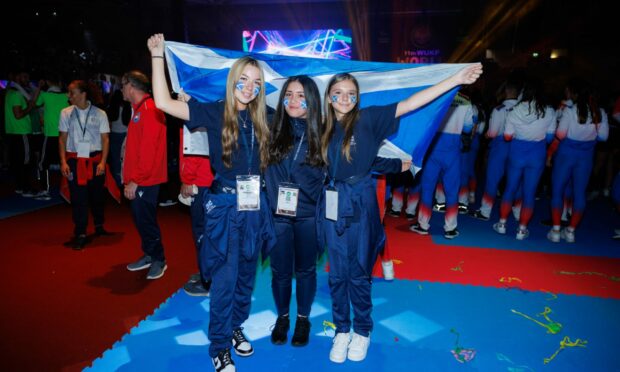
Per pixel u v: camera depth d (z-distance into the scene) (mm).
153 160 3453
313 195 2520
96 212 4957
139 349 2740
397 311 3254
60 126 4398
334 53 16250
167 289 3613
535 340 2881
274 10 16484
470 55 14922
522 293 3588
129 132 3500
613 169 7781
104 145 4547
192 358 2662
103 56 15672
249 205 2350
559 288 3707
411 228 5422
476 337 2908
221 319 2422
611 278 3947
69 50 15680
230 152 2311
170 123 7469
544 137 4859
